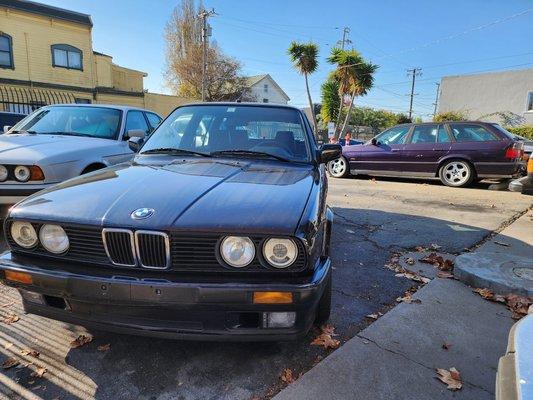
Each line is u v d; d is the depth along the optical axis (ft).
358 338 8.43
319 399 6.64
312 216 6.78
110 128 17.47
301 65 88.79
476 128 28.17
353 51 84.28
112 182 7.98
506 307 10.00
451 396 6.81
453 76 86.02
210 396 6.73
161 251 6.35
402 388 6.96
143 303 6.29
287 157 10.08
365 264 12.85
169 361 7.63
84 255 6.73
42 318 9.03
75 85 73.05
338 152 10.82
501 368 4.17
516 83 78.33
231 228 6.23
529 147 33.83
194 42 121.29
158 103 84.69
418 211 20.51
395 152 30.32
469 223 18.11
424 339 8.48
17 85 66.13
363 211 20.33
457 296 10.57
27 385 6.91
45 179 13.17
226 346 8.11
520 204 22.58
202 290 6.15
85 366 7.45
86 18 73.56
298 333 6.53
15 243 7.16
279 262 6.30
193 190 7.37
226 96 122.83
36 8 67.21
